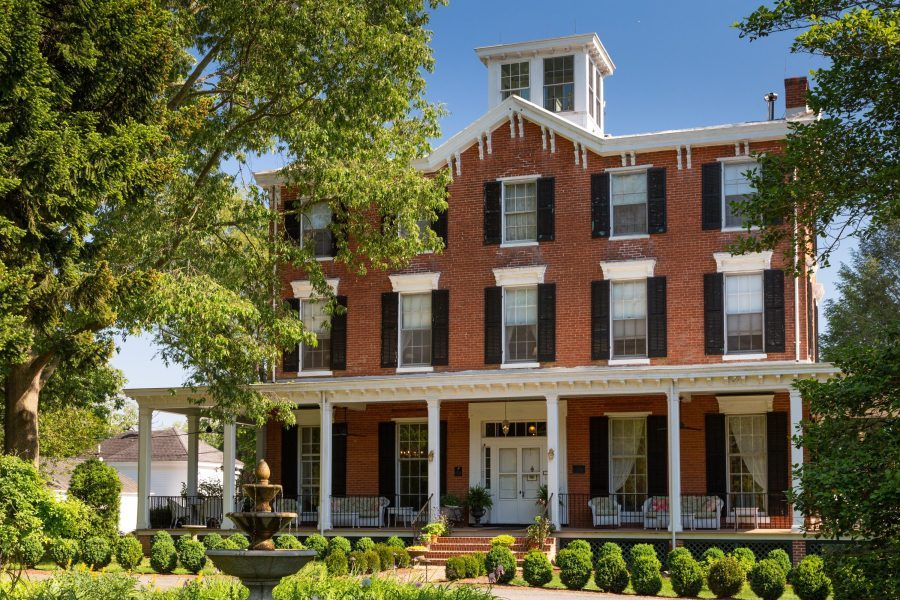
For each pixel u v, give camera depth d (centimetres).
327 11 2388
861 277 4731
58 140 1617
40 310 1811
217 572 2572
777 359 2862
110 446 6009
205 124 2477
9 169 1616
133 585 1669
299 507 3238
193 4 2488
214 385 2708
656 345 2972
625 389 2786
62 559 2233
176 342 2702
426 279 3219
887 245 4653
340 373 3275
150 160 1936
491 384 2869
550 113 3120
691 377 2709
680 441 2980
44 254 1789
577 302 3066
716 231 2964
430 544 2784
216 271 2666
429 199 2731
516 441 3148
